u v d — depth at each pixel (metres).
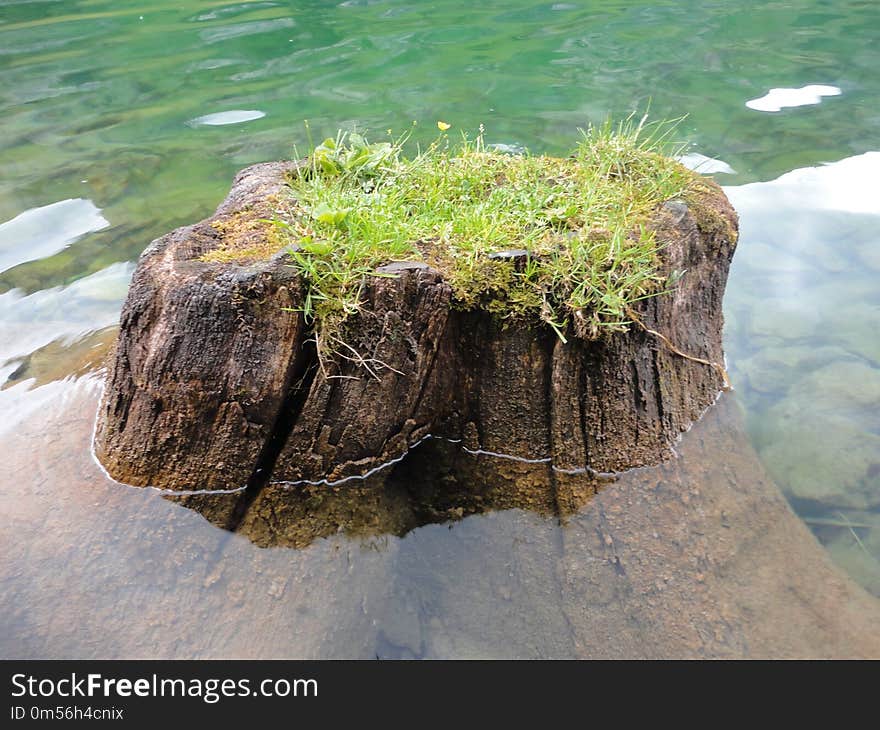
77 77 1.94
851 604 0.77
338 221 0.79
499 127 1.59
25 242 1.31
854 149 1.57
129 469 0.79
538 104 1.72
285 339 0.75
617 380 0.82
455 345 0.82
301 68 1.96
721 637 0.74
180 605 0.71
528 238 0.81
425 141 1.52
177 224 1.33
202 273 0.74
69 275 1.23
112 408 0.80
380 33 2.22
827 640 0.73
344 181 0.93
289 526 0.77
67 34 2.24
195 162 1.52
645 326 0.83
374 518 0.80
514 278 0.79
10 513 0.76
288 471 0.79
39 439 0.85
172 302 0.74
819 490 0.92
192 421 0.76
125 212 1.38
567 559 0.79
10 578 0.71
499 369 0.82
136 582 0.72
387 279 0.75
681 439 0.89
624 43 2.14
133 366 0.77
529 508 0.83
